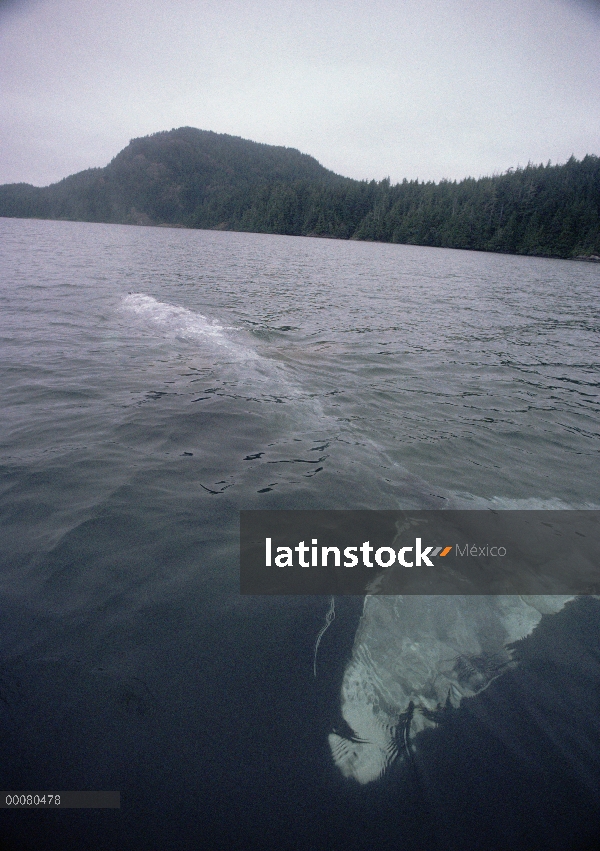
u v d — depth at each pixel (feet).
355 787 8.14
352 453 20.21
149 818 7.50
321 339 40.65
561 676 10.31
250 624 11.13
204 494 16.35
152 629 10.82
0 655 9.95
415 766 8.53
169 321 43.57
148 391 25.99
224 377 29.09
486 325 51.78
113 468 17.71
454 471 19.20
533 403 27.94
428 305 64.44
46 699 9.12
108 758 8.26
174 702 9.25
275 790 8.01
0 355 31.17
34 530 13.97
